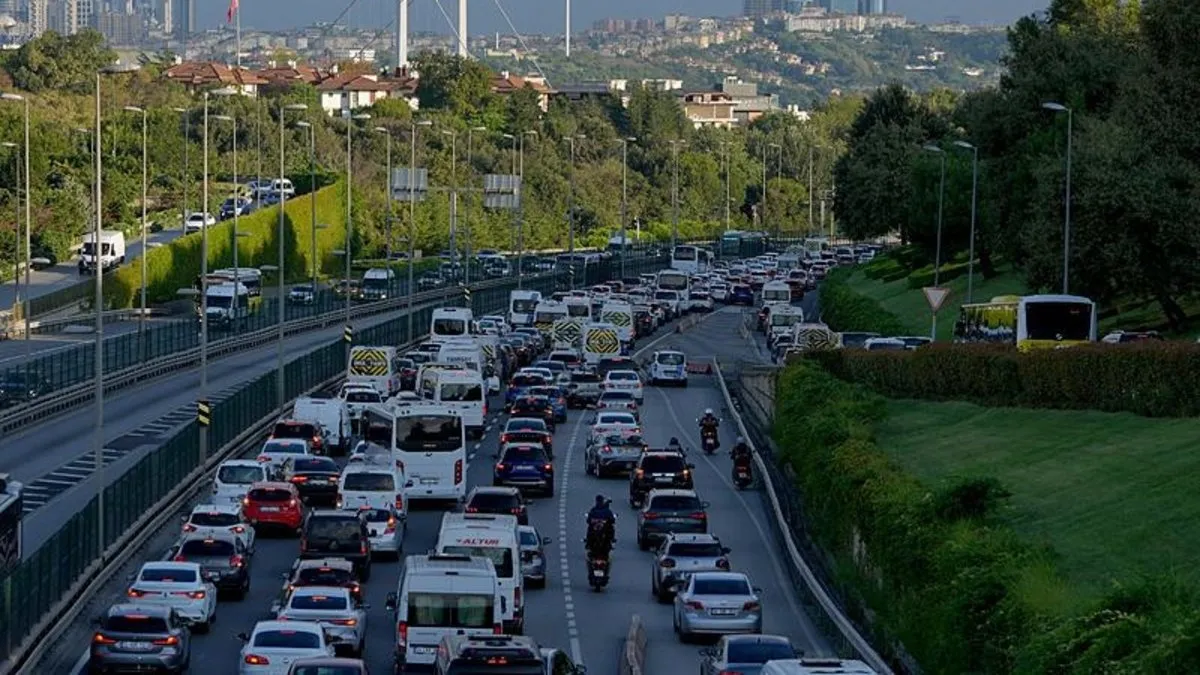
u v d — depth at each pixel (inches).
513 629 4367.6
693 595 4387.3
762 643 3627.0
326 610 4042.8
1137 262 7746.1
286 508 5689.0
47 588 4239.7
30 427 7834.6
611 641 4456.2
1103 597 3196.4
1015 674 3093.0
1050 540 4180.6
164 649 3823.8
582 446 7849.4
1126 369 5502.0
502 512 5521.7
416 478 6240.2
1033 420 5821.9
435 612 3826.3
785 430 6727.4
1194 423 5093.5
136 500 5418.3
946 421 6279.5
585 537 5792.3
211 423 6683.1
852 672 2984.7
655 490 5826.8
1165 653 2689.5
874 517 4520.2
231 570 4761.3
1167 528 4074.8
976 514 4276.6
